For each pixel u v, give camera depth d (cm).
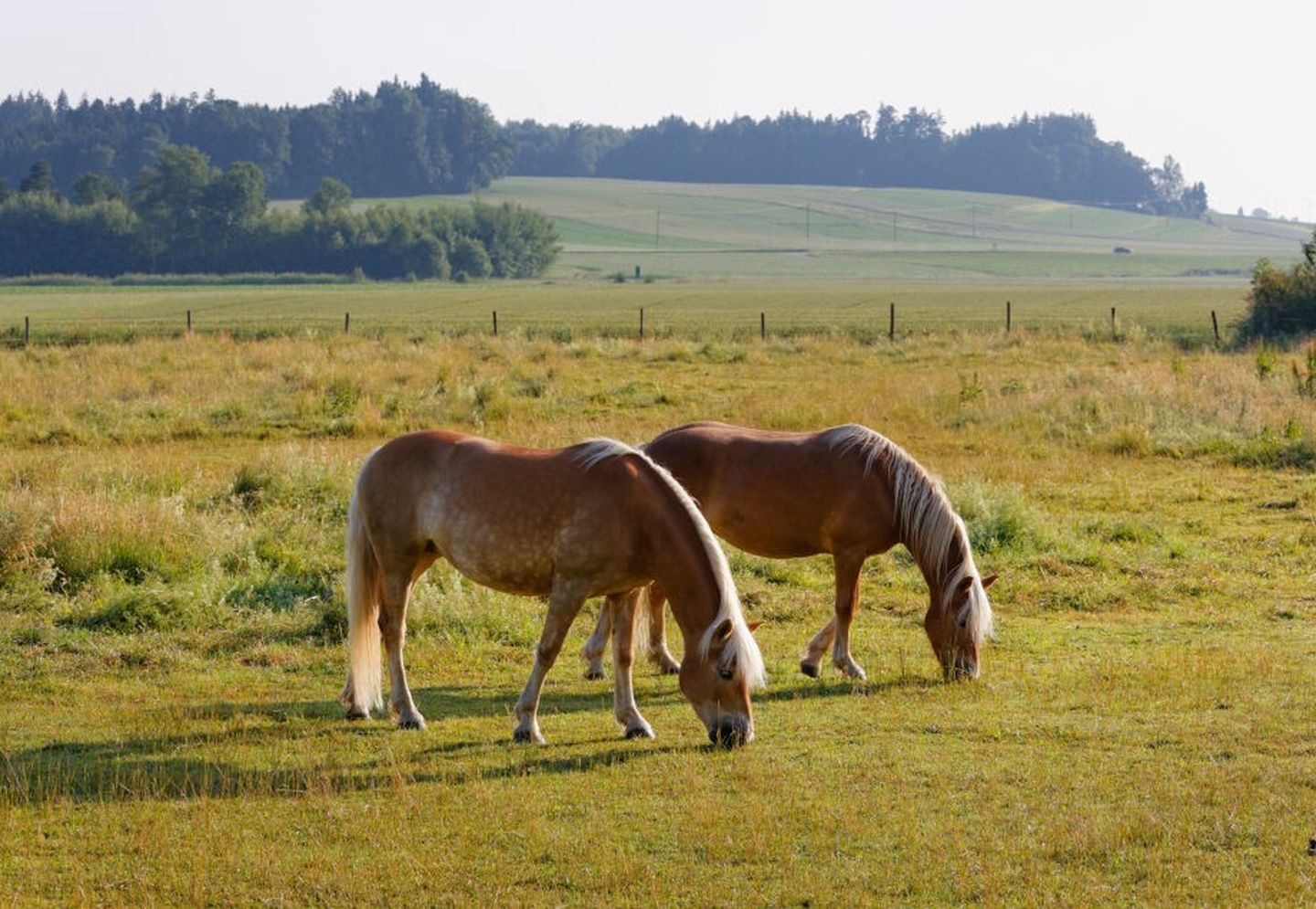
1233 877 712
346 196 18900
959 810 815
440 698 1101
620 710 988
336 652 1227
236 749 945
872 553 1165
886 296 10431
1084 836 761
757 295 10856
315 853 757
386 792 852
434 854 755
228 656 1218
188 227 17375
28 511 1488
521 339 4447
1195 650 1220
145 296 11644
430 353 3838
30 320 7556
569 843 766
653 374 3581
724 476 1170
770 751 934
